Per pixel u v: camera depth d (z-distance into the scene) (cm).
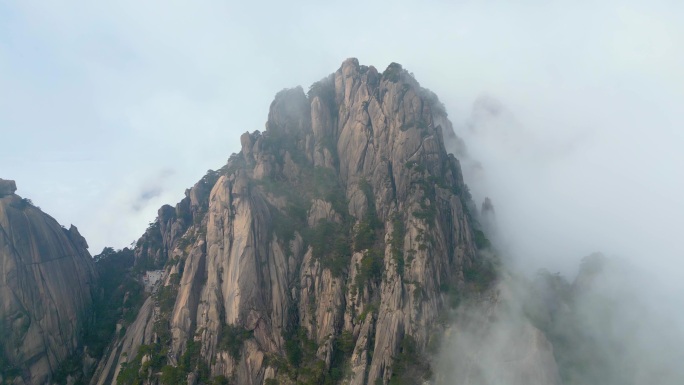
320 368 10869
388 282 11462
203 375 10944
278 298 12038
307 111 16200
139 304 14212
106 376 12075
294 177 14875
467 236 12681
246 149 15375
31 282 12462
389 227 12562
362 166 14538
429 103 15288
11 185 13438
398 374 10369
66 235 14512
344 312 11831
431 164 13575
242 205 12750
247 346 11188
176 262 13425
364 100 15312
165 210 17325
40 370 11806
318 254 12688
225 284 11962
